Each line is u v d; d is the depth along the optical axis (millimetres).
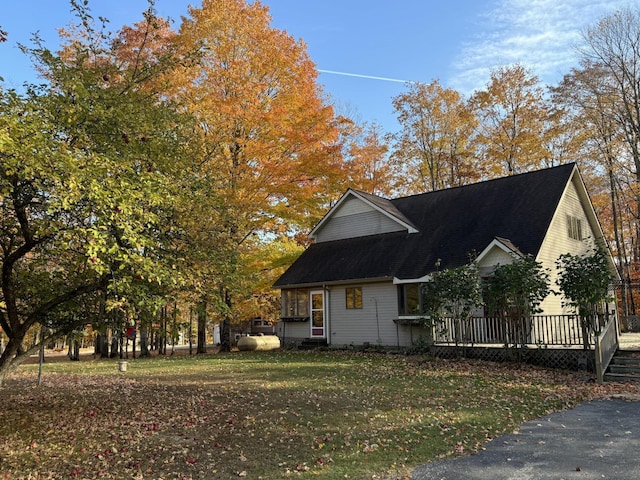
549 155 28281
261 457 5902
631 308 29844
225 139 16391
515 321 13523
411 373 12383
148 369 15539
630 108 27281
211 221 7949
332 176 20906
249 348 22812
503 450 5934
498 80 29406
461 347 14773
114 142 7043
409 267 17891
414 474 5160
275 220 20484
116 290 6188
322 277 20344
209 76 17969
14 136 4938
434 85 30219
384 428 7008
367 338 19203
